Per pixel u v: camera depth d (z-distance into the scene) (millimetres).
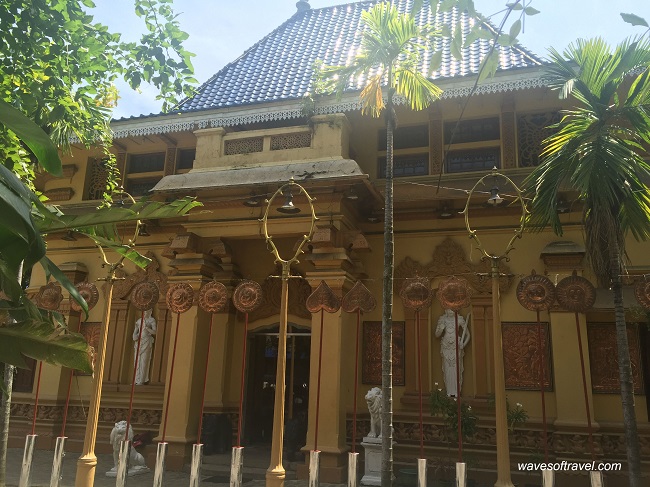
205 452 10594
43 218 4344
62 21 6133
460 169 11383
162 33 6766
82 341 4094
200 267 10500
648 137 6027
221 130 11148
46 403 12227
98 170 13867
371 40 7488
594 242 5785
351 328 10930
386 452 6094
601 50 6113
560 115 10953
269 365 12289
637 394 9422
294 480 9086
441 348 10516
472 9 3934
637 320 9570
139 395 11867
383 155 11992
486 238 10789
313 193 9852
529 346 10047
